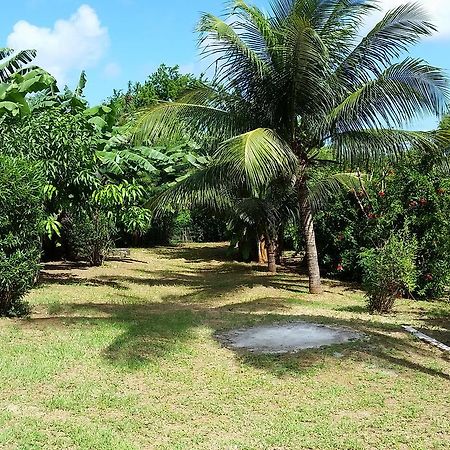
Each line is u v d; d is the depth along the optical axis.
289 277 15.53
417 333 7.96
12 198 7.59
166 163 21.06
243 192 15.00
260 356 6.54
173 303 11.05
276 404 5.23
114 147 16.42
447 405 5.30
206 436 4.55
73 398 5.21
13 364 6.02
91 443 4.34
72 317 8.33
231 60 11.25
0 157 8.01
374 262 10.27
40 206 8.12
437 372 6.20
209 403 5.20
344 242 14.61
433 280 12.41
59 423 4.68
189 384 5.68
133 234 23.42
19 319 8.02
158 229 24.91
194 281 14.54
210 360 6.43
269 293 12.68
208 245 25.23
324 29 11.25
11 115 11.23
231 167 11.52
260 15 11.42
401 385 5.77
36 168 8.38
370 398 5.40
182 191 12.57
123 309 9.53
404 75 10.59
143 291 12.62
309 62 10.66
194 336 7.38
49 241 17.42
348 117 11.12
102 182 13.64
